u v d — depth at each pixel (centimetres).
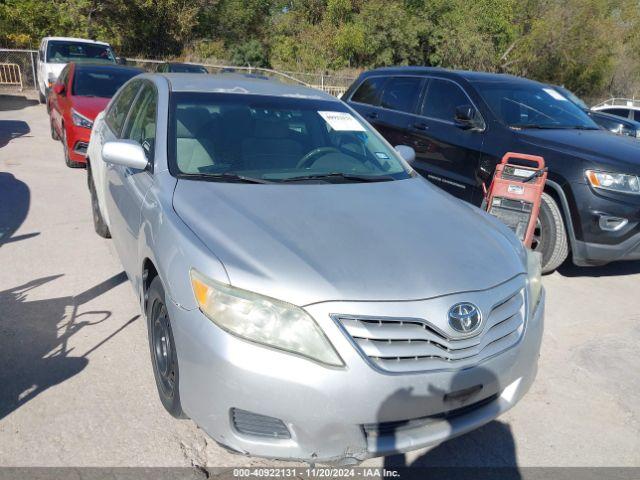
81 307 404
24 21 2164
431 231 290
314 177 344
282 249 251
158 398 309
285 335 227
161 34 2914
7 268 462
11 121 1207
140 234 311
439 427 249
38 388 310
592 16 3216
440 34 3403
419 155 668
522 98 630
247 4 3412
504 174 527
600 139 555
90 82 876
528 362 274
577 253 512
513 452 295
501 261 278
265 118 379
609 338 427
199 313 237
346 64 3384
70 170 800
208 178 321
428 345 237
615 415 332
